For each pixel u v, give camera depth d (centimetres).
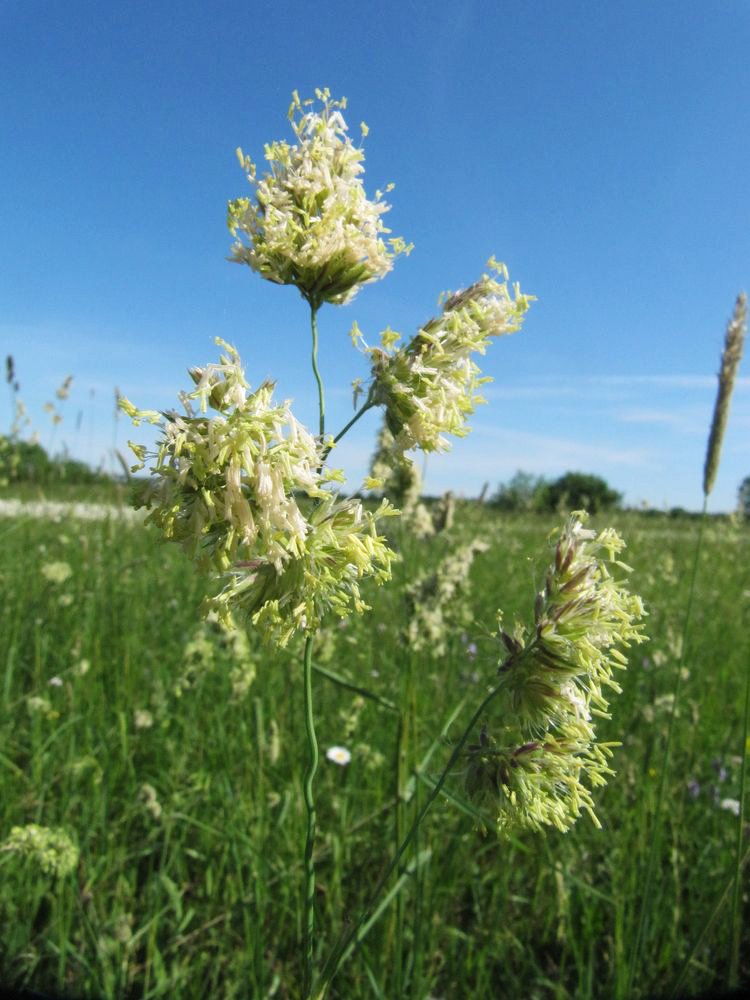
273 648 165
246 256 190
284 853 369
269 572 161
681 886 356
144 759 440
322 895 355
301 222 190
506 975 321
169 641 588
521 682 176
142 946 325
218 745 427
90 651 541
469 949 313
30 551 786
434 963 320
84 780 400
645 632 668
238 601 161
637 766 427
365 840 382
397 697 449
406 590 405
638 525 1406
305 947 173
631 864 349
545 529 1267
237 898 336
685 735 492
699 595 911
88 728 420
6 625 578
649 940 322
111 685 512
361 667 545
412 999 262
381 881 173
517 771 173
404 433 186
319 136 195
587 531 179
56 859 292
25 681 529
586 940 330
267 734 440
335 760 427
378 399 186
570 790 173
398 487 509
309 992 170
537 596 180
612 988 300
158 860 380
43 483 1060
